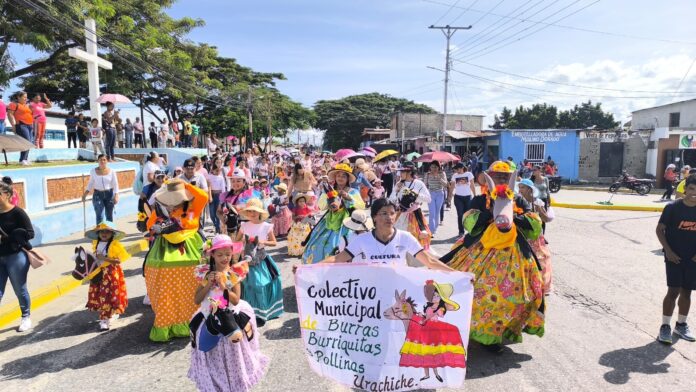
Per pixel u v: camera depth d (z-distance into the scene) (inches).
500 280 176.4
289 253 356.2
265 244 220.5
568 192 953.5
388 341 143.7
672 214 194.2
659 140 1095.6
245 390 139.0
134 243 395.2
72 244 387.9
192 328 140.5
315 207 358.9
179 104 1588.3
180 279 201.6
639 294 265.3
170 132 1179.3
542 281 183.6
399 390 142.2
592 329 212.5
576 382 163.6
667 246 194.2
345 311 145.5
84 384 166.1
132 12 965.2
